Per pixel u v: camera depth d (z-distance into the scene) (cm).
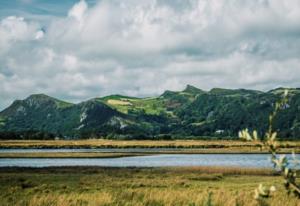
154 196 2455
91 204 2183
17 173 5697
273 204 1988
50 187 3659
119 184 3994
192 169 6347
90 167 6925
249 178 4947
